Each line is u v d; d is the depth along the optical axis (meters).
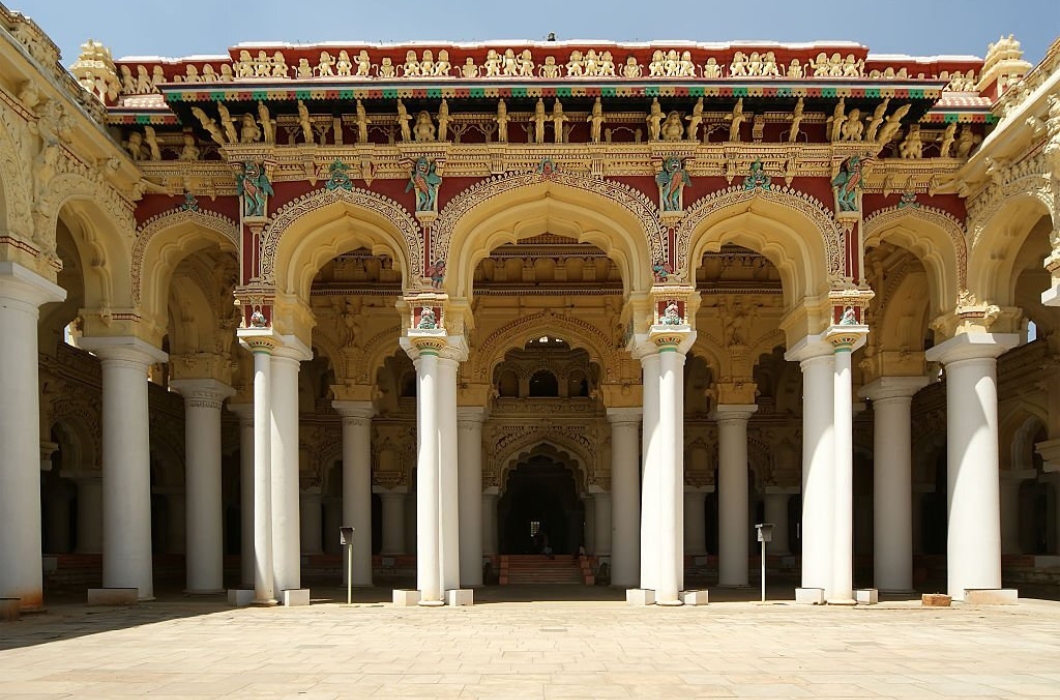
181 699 4.95
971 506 11.37
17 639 7.62
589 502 19.81
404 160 11.34
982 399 11.49
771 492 20.27
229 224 11.83
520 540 26.50
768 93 10.84
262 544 11.09
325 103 11.02
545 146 11.30
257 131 11.38
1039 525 19.06
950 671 5.91
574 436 19.33
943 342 11.87
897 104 10.98
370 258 15.72
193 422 13.57
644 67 11.31
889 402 13.49
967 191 11.60
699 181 11.38
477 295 15.87
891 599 12.16
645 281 11.53
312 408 20.38
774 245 12.18
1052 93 9.63
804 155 11.28
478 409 15.52
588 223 12.03
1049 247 12.17
